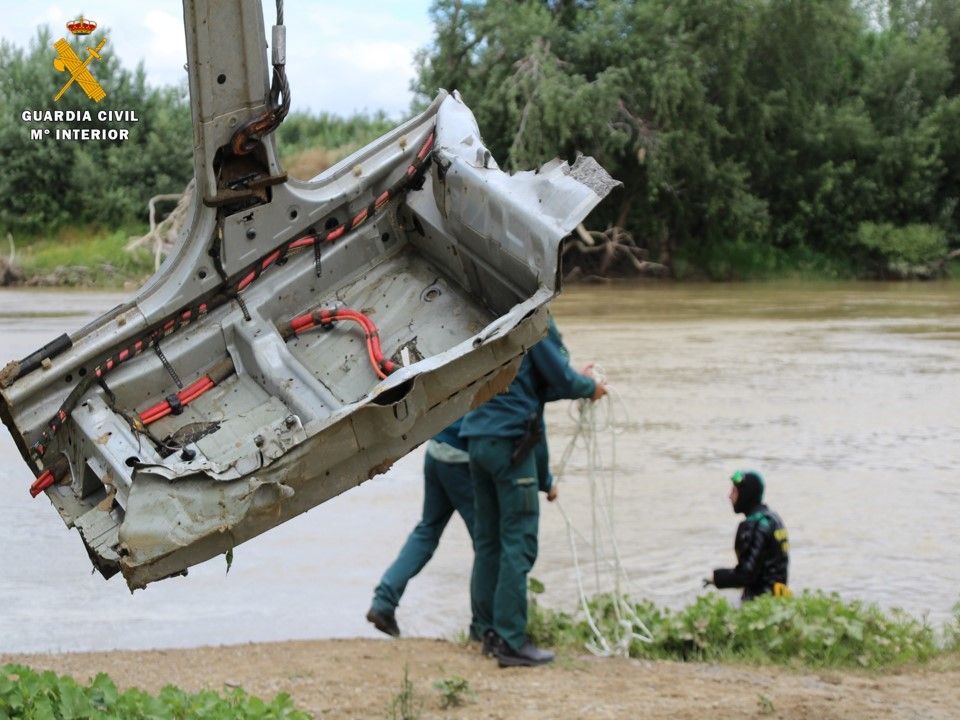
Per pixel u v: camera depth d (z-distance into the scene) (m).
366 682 6.14
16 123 50.75
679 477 12.06
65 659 6.68
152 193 51.31
